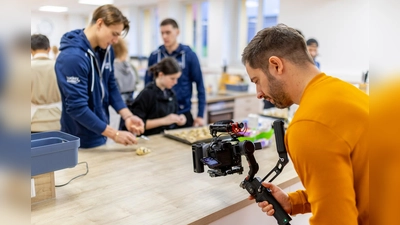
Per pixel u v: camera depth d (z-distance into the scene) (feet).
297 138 2.81
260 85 3.37
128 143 5.87
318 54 12.65
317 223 2.76
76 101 5.71
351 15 11.72
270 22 15.88
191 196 4.10
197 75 9.89
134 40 22.21
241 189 4.33
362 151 2.75
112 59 7.03
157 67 7.97
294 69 3.14
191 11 18.76
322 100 2.86
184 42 19.52
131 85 12.05
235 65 17.11
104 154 5.70
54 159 3.96
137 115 7.69
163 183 4.49
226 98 13.41
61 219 3.50
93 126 5.82
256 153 5.91
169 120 7.94
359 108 2.80
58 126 8.04
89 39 6.15
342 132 2.71
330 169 2.68
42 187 3.91
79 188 4.30
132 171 4.91
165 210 3.73
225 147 3.50
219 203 3.92
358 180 2.85
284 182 4.61
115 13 5.99
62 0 15.26
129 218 3.54
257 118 6.64
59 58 5.81
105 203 3.89
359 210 2.94
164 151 5.91
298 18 13.19
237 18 16.81
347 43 11.93
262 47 3.21
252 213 4.31
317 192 2.74
